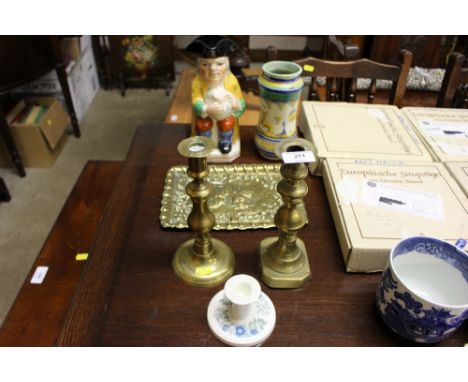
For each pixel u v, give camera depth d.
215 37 0.85
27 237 1.67
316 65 1.19
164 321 0.60
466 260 0.56
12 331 0.91
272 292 0.65
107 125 2.43
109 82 2.78
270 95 0.86
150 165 0.94
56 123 2.05
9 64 1.64
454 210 0.72
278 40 2.84
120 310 0.62
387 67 1.19
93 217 1.18
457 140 0.93
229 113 0.89
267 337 0.58
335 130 0.95
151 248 0.72
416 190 0.76
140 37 2.58
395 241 0.66
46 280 1.01
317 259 0.70
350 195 0.75
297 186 0.58
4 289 1.46
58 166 2.07
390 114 1.02
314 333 0.59
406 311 0.53
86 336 0.59
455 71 1.15
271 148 0.92
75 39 2.28
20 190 1.91
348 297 0.64
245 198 0.81
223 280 0.66
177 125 1.10
